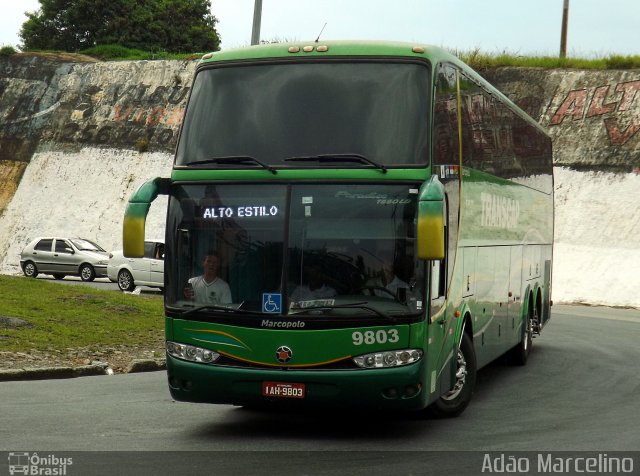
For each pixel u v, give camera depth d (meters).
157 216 47.03
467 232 11.03
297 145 9.41
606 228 37.81
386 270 9.07
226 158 9.45
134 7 71.31
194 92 9.98
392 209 9.13
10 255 49.22
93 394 12.36
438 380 9.76
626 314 30.02
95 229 48.53
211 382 9.28
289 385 9.09
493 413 11.34
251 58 9.92
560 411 11.50
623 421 10.75
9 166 53.09
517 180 14.90
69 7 71.94
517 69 45.03
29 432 9.49
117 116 52.22
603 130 40.97
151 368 15.26
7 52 57.50
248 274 9.30
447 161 9.94
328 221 9.20
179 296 9.51
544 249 18.70
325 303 9.09
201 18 73.69
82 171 51.12
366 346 9.01
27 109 54.50
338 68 9.69
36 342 15.98
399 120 9.36
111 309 20.36
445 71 10.11
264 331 9.16
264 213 9.33
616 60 44.41
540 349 18.81
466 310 10.98
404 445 9.23
